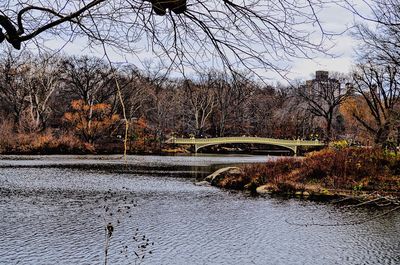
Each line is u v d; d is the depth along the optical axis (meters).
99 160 52.84
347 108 52.03
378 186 27.12
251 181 30.92
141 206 23.20
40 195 25.98
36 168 41.62
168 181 33.91
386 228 18.78
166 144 69.81
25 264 13.71
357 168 29.83
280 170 32.66
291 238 17.28
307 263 14.38
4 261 13.95
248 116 70.81
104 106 58.94
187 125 74.50
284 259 14.73
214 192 28.70
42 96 64.25
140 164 48.72
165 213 21.48
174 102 49.81
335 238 17.23
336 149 36.47
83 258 14.36
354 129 60.72
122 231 17.77
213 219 20.28
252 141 66.50
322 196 27.27
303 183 29.98
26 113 66.12
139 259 14.33
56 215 20.47
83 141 64.12
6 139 60.38
